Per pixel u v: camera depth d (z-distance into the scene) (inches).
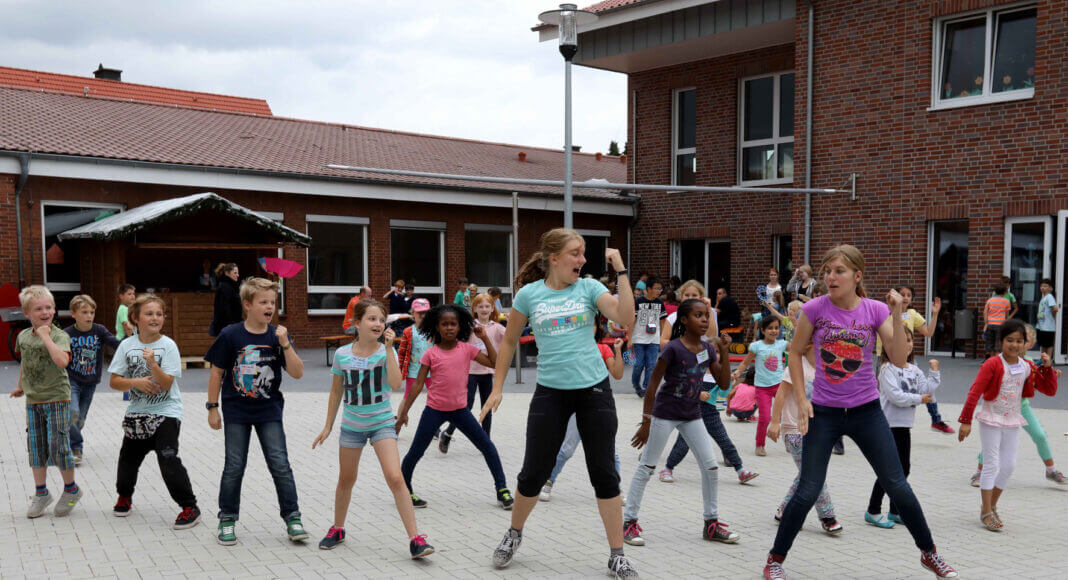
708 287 890.7
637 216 944.9
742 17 728.3
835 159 671.1
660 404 204.2
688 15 765.9
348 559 190.4
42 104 781.3
